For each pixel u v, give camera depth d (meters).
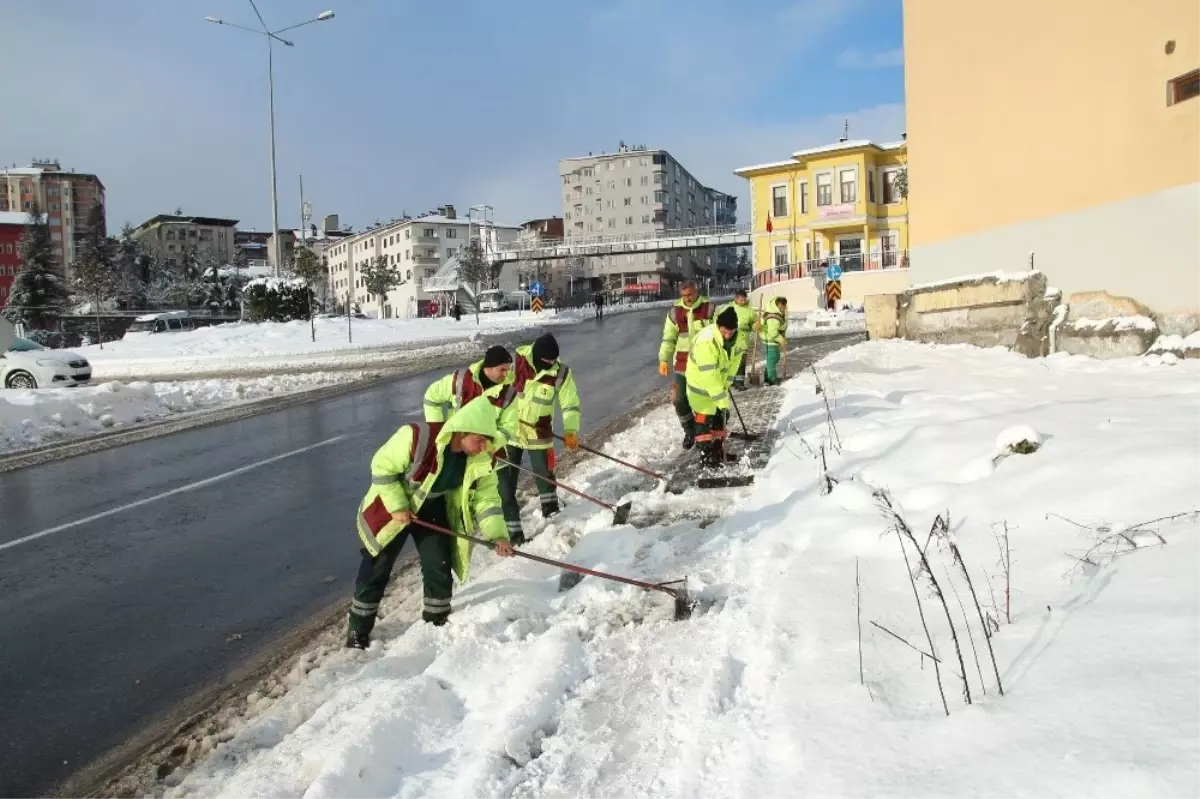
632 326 37.19
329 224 123.44
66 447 12.07
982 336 15.41
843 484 6.18
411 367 22.58
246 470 10.06
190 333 36.19
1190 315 11.34
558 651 4.21
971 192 15.98
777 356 14.56
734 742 3.19
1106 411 7.20
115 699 4.51
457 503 5.16
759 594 4.69
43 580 6.38
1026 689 3.03
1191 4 11.16
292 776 3.44
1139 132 12.06
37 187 102.00
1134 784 2.31
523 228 104.88
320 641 5.14
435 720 3.78
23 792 3.69
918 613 4.04
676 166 98.88
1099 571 3.91
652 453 9.75
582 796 3.05
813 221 47.59
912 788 2.59
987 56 15.33
